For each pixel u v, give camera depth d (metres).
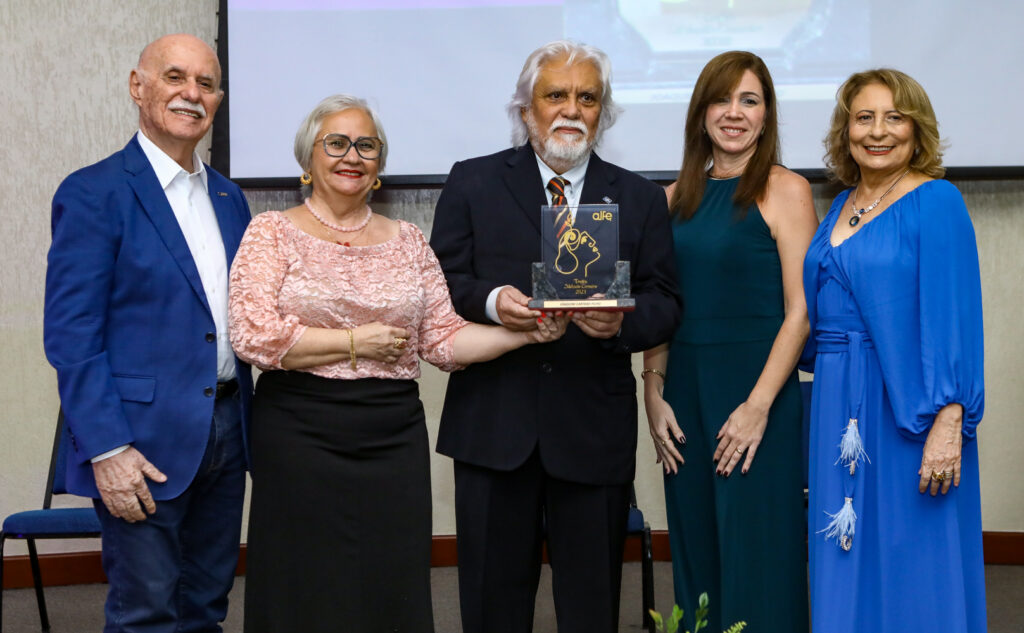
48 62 3.80
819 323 2.35
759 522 2.36
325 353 2.02
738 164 2.49
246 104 3.74
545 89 2.22
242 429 2.21
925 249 2.16
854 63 3.68
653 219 2.34
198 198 2.23
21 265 3.84
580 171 2.33
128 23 3.81
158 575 2.08
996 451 3.94
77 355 2.00
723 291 2.40
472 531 2.25
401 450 2.12
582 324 2.15
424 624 2.12
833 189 3.81
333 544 2.06
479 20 3.73
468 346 2.21
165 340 2.09
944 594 2.17
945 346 2.13
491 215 2.28
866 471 2.23
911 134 2.26
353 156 2.09
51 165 3.82
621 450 2.26
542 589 3.71
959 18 3.65
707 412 2.40
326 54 3.74
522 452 2.19
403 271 2.15
